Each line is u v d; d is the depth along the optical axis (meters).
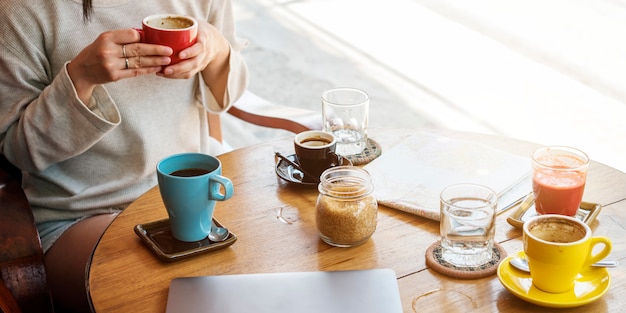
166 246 1.22
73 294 1.55
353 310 1.04
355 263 1.17
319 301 1.07
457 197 1.20
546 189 1.23
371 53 3.96
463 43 4.00
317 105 3.37
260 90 3.53
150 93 1.64
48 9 1.52
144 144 1.65
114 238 1.26
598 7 4.34
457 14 4.43
